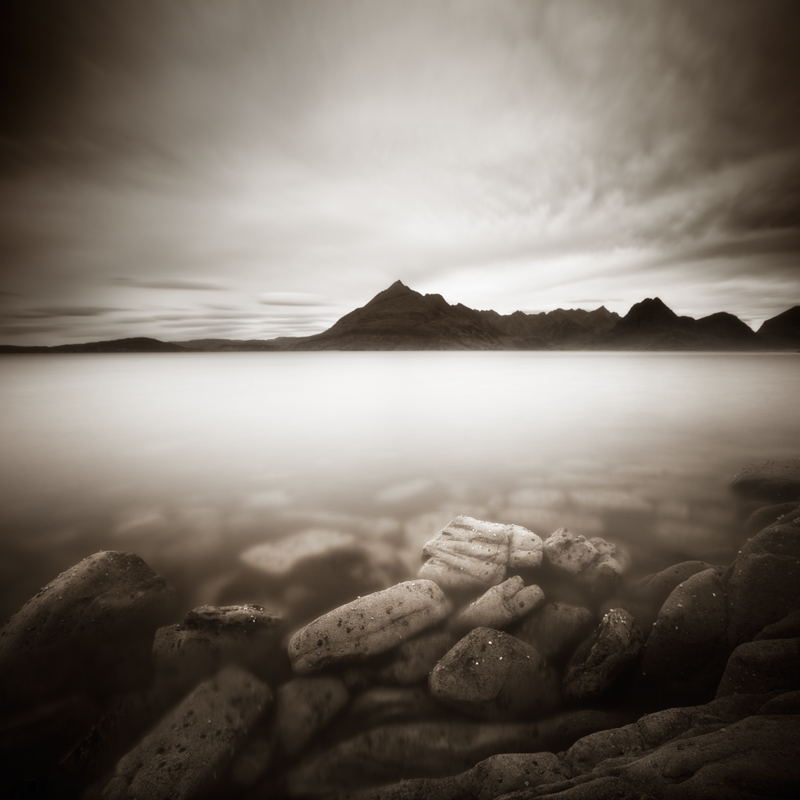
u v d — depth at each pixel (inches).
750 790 91.0
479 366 4579.2
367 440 798.5
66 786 157.4
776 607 194.5
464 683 181.2
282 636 228.8
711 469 562.3
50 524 414.0
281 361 7317.9
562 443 739.4
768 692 146.1
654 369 3531.0
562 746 163.5
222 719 168.1
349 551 346.3
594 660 188.2
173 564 329.1
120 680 205.2
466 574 270.4
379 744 166.6
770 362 5083.7
